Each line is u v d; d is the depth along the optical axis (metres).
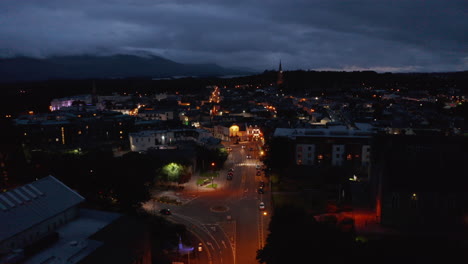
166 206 109.19
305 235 61.81
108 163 100.75
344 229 79.44
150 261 71.69
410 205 80.19
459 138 84.19
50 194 66.38
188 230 92.06
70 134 198.62
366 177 128.75
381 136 88.75
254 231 91.69
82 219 67.69
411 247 69.81
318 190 120.12
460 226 79.06
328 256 58.53
